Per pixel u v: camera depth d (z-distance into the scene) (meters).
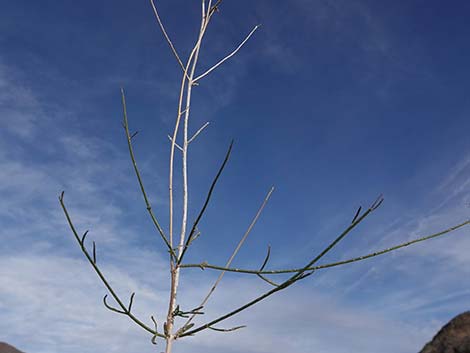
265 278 2.49
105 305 2.55
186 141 2.87
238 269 2.54
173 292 2.62
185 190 2.80
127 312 2.54
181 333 2.58
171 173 2.81
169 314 2.60
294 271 2.38
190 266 2.64
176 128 2.89
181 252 2.68
